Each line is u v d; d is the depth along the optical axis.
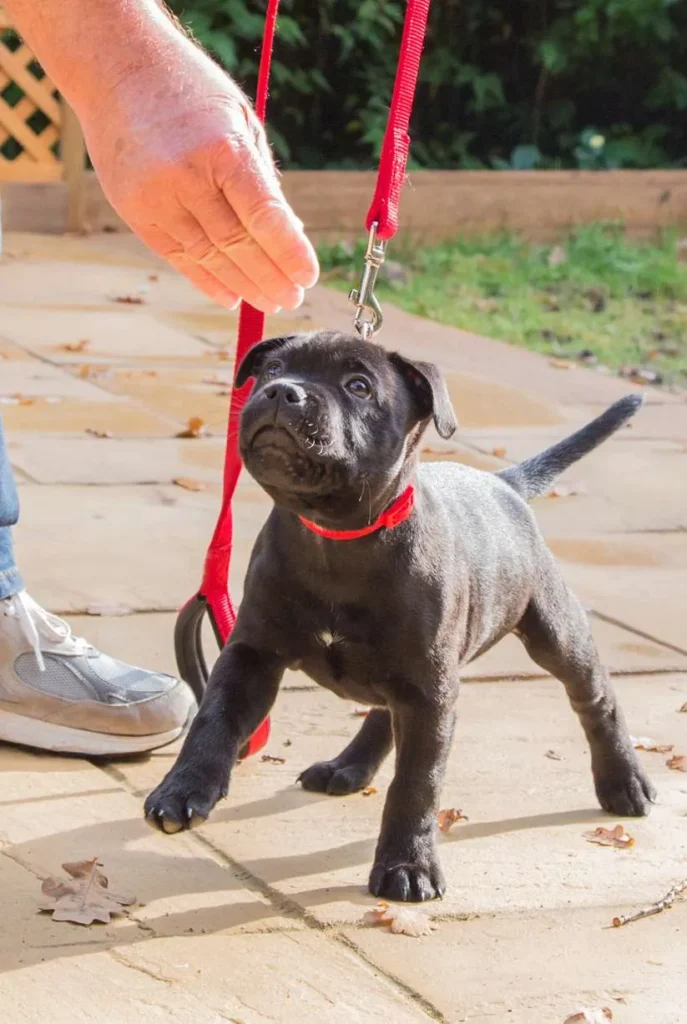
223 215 1.69
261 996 1.72
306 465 1.79
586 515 3.06
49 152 5.98
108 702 2.10
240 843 1.96
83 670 2.11
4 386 3.66
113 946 1.77
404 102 1.92
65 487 2.92
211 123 1.68
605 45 7.56
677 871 1.96
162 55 1.71
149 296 4.88
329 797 2.06
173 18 1.78
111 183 1.71
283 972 1.75
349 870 1.92
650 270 6.32
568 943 1.82
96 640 2.35
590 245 6.53
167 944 1.78
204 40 6.54
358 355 1.85
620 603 2.65
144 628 2.40
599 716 2.08
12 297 4.71
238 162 1.68
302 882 1.89
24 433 3.26
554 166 7.72
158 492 2.93
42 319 4.44
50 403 3.53
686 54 7.82
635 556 2.85
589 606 2.63
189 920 1.82
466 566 1.94
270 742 2.17
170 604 2.48
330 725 2.21
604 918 1.86
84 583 2.52
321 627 1.88
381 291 5.58
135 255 5.60
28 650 2.10
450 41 7.53
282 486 1.81
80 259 5.44
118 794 2.03
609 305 5.77
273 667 1.92
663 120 8.08
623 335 5.20
